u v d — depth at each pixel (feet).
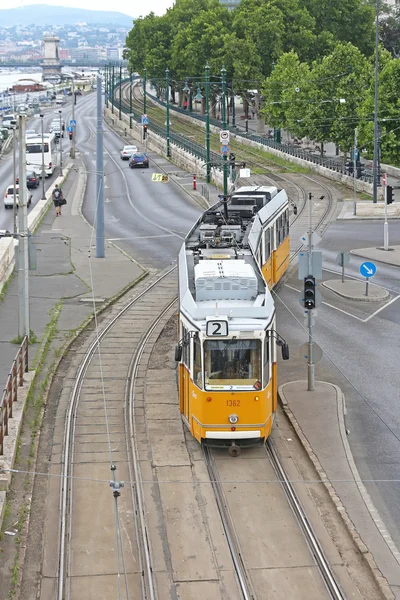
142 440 73.51
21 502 62.13
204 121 406.82
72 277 139.64
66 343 102.27
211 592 50.44
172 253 161.17
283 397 81.66
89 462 69.05
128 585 51.19
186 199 233.76
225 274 73.56
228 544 55.98
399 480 64.95
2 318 113.19
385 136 231.50
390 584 50.85
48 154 284.82
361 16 423.23
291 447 71.46
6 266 136.46
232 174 237.86
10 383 75.31
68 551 55.16
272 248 118.62
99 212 153.89
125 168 308.81
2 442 66.44
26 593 50.83
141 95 643.04
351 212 199.21
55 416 79.56
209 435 68.28
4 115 506.48
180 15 494.59
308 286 82.28
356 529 57.41
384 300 120.57
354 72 270.46
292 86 294.66
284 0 387.55
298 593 50.29
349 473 65.87
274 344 72.13
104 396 79.97
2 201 236.43
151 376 90.68
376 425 75.77
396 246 159.63
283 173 267.18
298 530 57.82
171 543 56.18
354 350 97.25
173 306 120.98
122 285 134.00
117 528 53.36
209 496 62.90
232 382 68.13
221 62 382.42
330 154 348.38
